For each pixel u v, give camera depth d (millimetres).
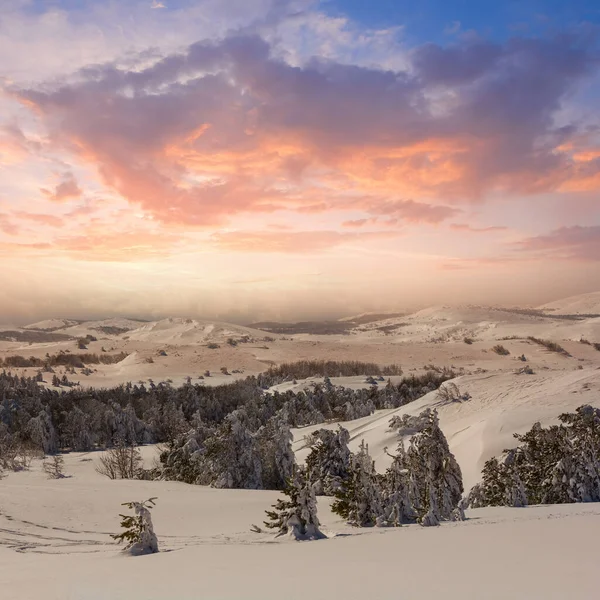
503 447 68375
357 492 28500
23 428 119875
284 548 17406
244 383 192875
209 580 11531
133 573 13383
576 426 41500
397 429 89000
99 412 129375
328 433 52500
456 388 104625
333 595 9141
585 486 37312
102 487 52438
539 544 13258
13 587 12703
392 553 13742
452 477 34500
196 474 67812
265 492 52125
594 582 8812
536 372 116125
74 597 10797
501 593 8414
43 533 31922
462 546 13938
